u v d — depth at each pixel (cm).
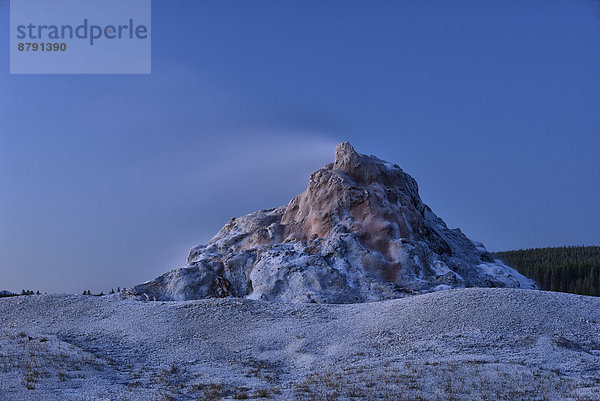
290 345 3538
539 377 2791
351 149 6319
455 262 5809
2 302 4412
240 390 2789
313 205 5962
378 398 2552
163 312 4109
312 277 5097
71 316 4128
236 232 6431
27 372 2875
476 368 2919
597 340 3412
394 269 5312
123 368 3180
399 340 3481
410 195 6322
